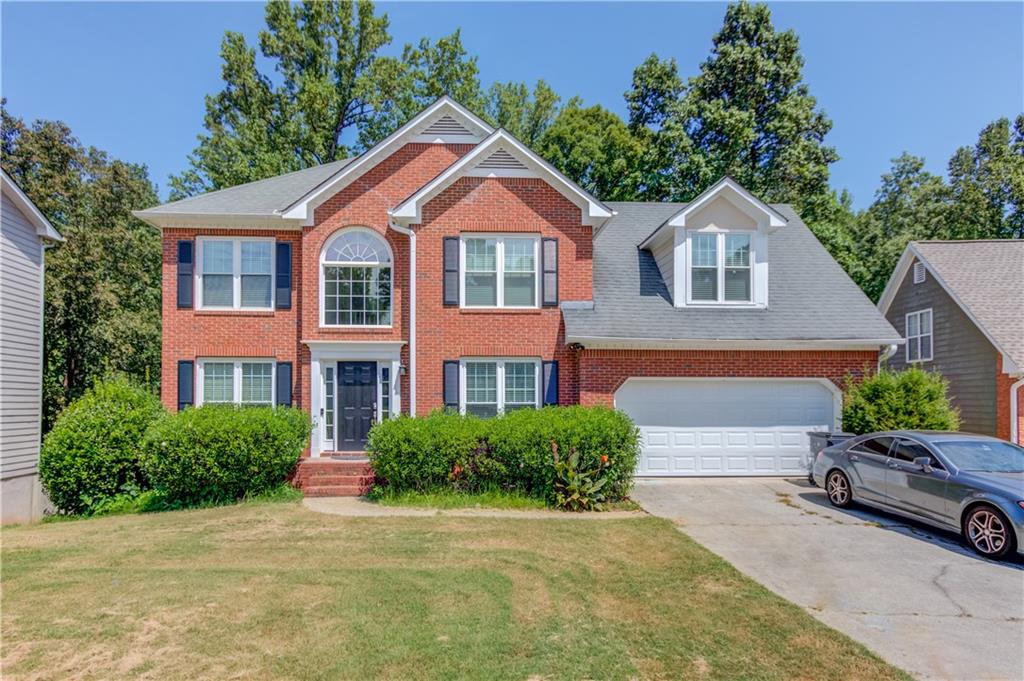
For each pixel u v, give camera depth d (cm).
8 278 1335
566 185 1422
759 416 1375
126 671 463
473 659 482
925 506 889
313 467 1262
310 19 3081
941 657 499
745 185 2805
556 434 1116
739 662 486
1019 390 1524
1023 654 506
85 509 1248
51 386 2191
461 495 1138
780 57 2895
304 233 1423
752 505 1098
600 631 542
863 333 1361
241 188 1636
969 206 2958
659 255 1566
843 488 1068
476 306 1416
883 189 3619
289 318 1462
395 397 1409
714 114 2755
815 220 2806
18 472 1357
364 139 3212
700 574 706
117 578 683
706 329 1364
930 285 1864
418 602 603
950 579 696
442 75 3238
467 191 1420
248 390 1460
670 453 1359
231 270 1467
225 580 671
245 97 3027
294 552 797
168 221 1442
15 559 777
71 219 2280
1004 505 764
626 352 1344
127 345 2345
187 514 1072
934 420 1182
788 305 1448
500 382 1410
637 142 2953
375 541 853
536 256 1427
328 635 524
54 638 520
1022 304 1644
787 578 698
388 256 1449
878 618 581
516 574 700
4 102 2198
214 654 489
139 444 1201
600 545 830
